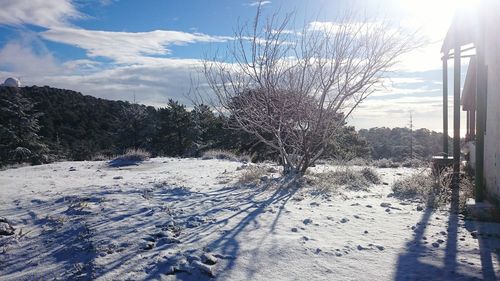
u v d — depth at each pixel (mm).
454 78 10688
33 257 5273
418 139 45625
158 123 44625
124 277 4504
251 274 4504
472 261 4773
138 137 44531
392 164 16234
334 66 9508
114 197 7746
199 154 20609
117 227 6016
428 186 8695
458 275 4410
